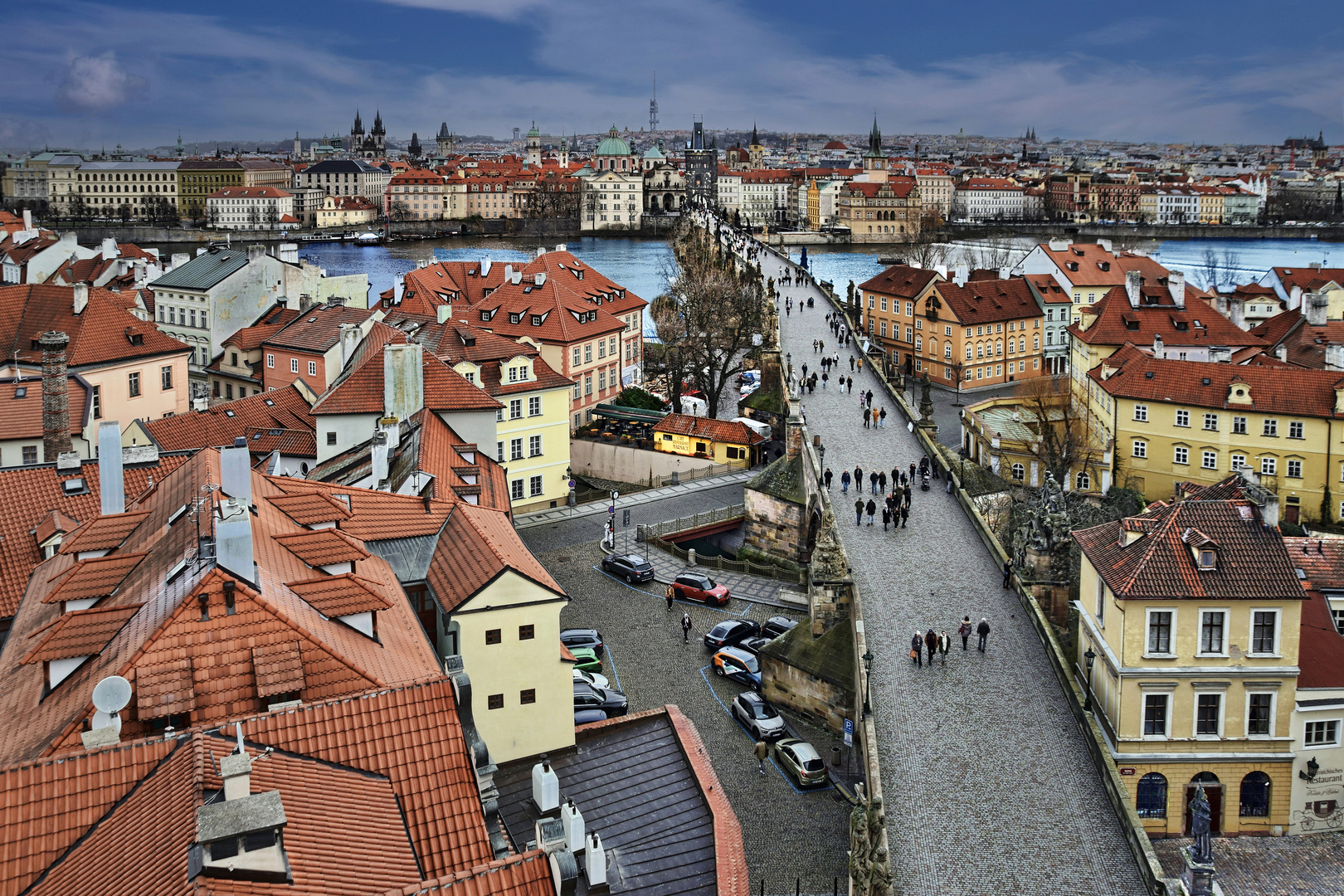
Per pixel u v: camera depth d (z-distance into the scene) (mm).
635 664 83500
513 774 50250
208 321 157250
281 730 34531
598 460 137250
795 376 149875
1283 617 63688
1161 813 65000
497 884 29469
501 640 55156
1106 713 65875
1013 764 60000
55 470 69688
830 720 73875
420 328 123562
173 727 37781
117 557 49531
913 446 118250
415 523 63188
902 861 52125
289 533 52000
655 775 48969
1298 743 64438
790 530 105500
